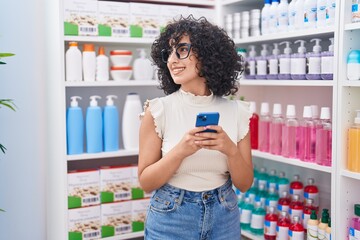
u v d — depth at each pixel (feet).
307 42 7.80
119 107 8.87
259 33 7.93
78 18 7.48
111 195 7.91
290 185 7.83
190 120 4.76
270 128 7.64
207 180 4.77
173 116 4.76
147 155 4.81
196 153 4.67
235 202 5.06
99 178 7.81
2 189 8.02
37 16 8.09
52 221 8.14
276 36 7.22
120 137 8.82
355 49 6.00
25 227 8.28
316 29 6.40
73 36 7.45
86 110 8.47
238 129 5.01
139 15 8.00
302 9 6.80
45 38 8.09
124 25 7.90
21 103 8.07
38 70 8.19
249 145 5.14
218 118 4.41
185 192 4.71
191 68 4.69
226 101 5.01
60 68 7.35
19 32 7.94
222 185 4.91
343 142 6.03
